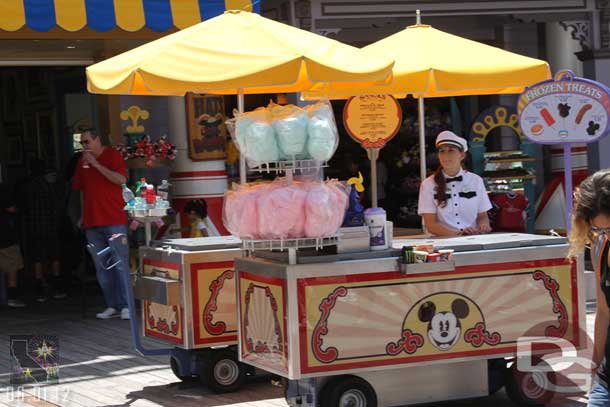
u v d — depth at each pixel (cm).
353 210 728
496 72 874
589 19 1586
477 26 1794
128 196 891
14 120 1795
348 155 1786
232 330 848
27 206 1441
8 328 1199
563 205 1609
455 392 757
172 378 911
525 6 1559
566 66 1658
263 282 723
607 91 1019
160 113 1495
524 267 759
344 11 1486
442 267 727
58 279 1453
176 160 1404
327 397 712
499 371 787
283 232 690
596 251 522
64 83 1605
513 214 1414
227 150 1472
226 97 1722
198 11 1145
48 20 1080
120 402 823
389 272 718
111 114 1426
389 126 974
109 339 1105
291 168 714
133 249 1344
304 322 695
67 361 994
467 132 1878
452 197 899
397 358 723
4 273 1379
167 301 826
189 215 1189
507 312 755
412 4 1512
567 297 773
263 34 769
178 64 747
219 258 842
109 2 1106
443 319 736
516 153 1512
